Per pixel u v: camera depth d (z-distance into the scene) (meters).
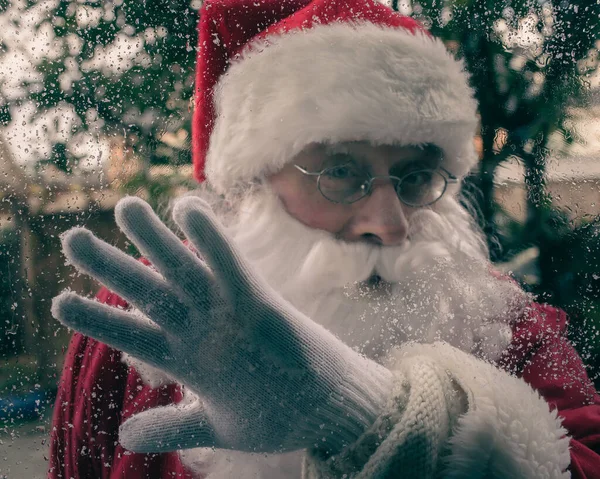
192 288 0.44
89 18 0.78
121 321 0.45
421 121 0.57
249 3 0.73
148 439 0.48
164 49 0.80
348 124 0.57
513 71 0.97
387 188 0.60
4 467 0.70
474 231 0.77
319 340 0.48
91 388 0.68
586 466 0.55
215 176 0.70
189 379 0.46
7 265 0.72
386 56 0.58
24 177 0.74
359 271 0.61
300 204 0.62
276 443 0.46
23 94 0.76
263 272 0.62
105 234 0.70
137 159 0.77
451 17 0.94
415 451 0.45
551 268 0.90
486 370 0.52
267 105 0.62
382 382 0.49
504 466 0.46
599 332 0.79
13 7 0.76
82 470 0.70
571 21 0.99
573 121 1.00
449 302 0.63
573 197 0.96
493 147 0.96
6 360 0.73
